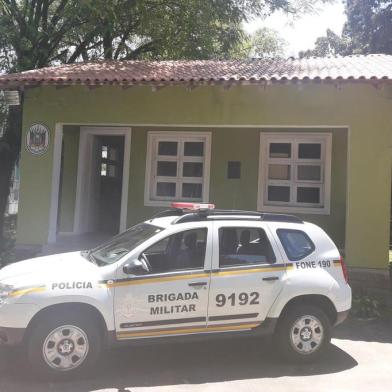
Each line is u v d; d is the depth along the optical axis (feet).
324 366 17.43
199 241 17.26
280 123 28.37
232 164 35.45
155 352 18.51
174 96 29.53
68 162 37.58
